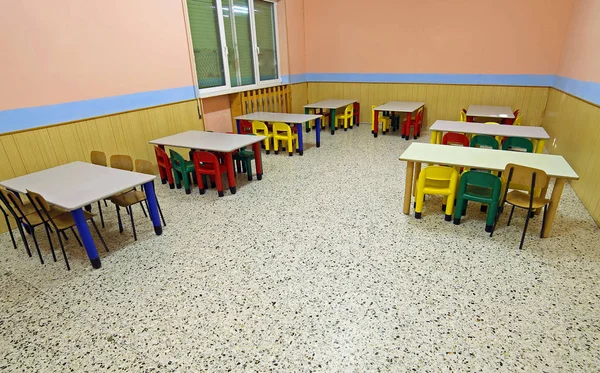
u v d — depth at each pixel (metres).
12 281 2.41
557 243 2.65
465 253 2.55
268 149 5.42
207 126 5.36
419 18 6.29
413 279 2.28
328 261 2.51
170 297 2.19
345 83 7.37
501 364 1.65
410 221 3.07
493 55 5.91
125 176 2.79
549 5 5.31
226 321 1.98
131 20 3.93
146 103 4.25
